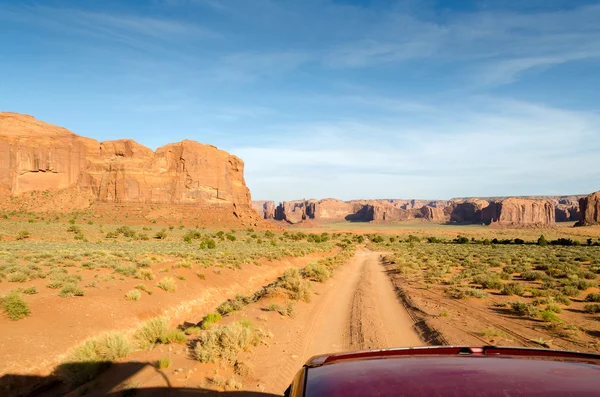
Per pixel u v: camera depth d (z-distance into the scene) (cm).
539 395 216
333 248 8931
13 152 15788
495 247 8938
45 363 1015
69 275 2273
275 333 1352
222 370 937
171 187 18750
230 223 17725
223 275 3019
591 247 8556
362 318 1673
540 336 1365
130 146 18725
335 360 340
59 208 15400
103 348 994
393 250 8756
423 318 1702
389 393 233
